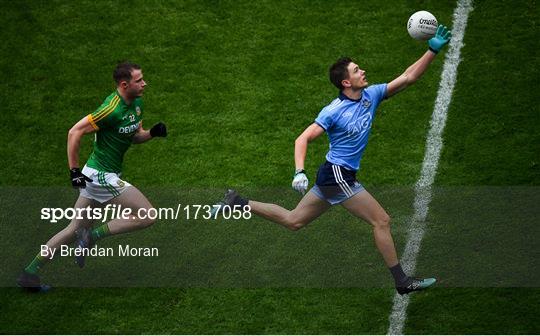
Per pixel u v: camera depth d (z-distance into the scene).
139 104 33.09
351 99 31.20
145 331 32.03
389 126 41.12
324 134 41.00
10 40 45.62
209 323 32.34
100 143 32.72
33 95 43.00
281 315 32.62
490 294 33.06
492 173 38.50
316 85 43.00
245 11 46.75
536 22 45.34
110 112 32.00
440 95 42.34
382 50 44.53
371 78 43.09
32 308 33.09
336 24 45.94
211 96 42.72
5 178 39.12
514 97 41.91
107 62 44.50
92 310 32.97
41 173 39.38
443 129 40.75
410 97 42.38
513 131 40.34
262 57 44.44
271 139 40.69
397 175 38.84
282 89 42.91
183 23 46.25
